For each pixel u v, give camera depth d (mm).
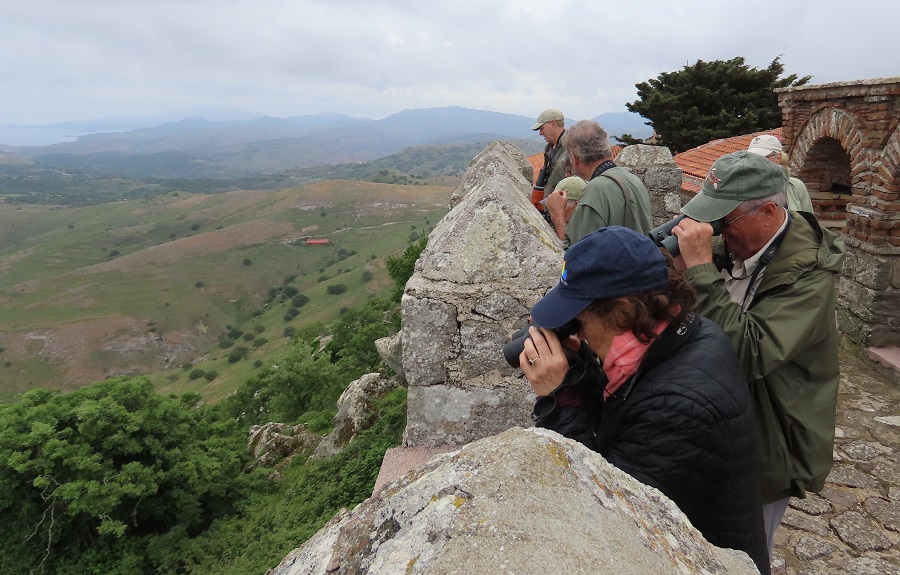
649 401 1232
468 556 614
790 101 6664
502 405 2504
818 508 3199
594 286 1225
